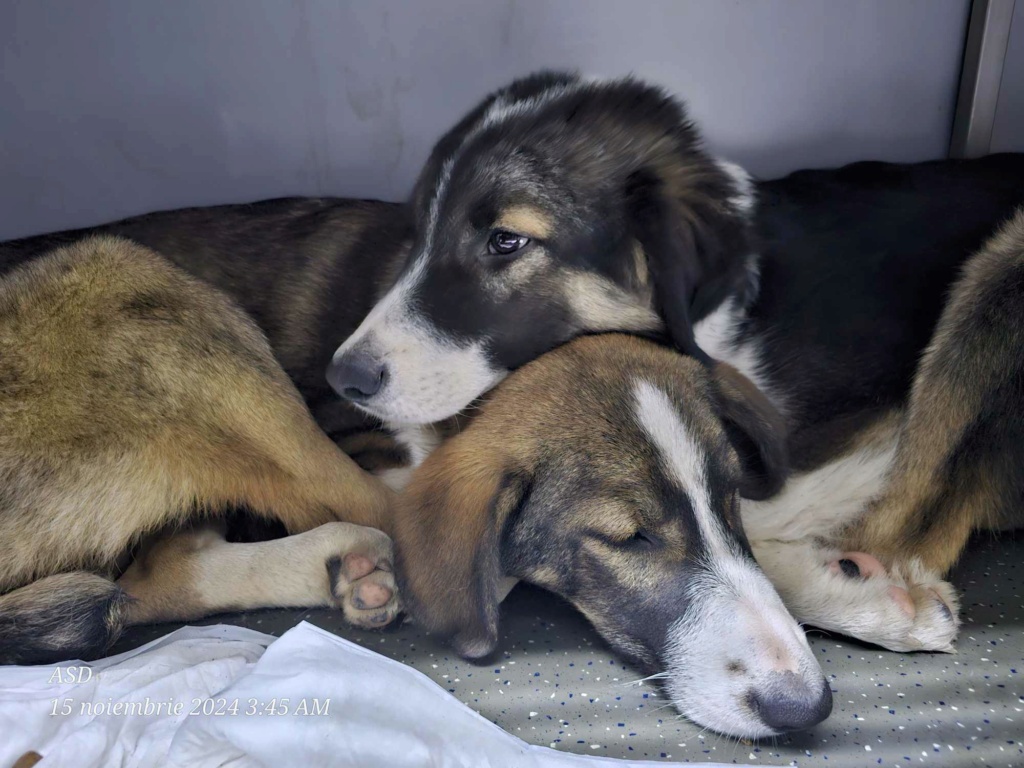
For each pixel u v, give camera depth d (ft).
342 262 2.14
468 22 2.26
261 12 2.22
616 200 1.84
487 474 1.69
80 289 1.86
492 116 1.95
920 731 1.55
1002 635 1.75
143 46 2.23
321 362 2.09
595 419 1.69
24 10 2.17
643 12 2.26
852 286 2.02
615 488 1.63
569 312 1.83
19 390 1.77
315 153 2.36
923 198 2.09
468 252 1.82
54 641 1.66
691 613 1.57
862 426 1.98
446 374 1.77
